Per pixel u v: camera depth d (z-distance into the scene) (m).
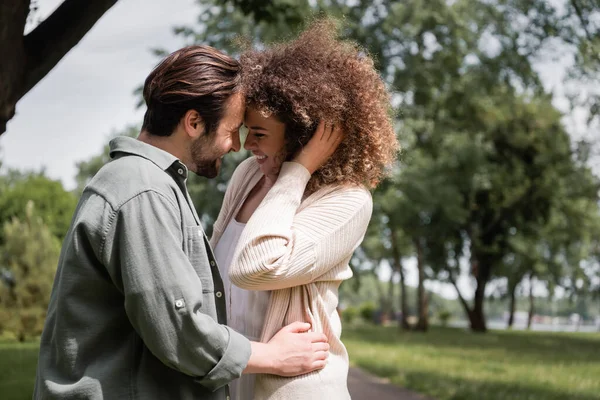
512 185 31.38
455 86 19.72
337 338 2.48
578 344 24.61
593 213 33.81
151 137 2.26
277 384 2.34
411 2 15.82
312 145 2.47
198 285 2.08
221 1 7.97
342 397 2.43
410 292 67.75
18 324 18.14
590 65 10.59
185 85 2.21
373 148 2.53
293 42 2.53
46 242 18.81
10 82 4.78
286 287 2.38
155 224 2.06
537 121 29.36
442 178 22.84
